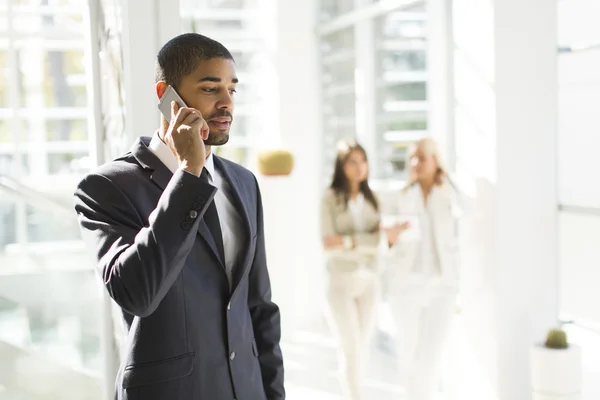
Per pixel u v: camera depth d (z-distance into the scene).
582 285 3.38
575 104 3.37
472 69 3.62
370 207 3.73
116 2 2.57
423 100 4.40
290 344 5.29
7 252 4.20
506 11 3.40
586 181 3.33
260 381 1.52
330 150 5.59
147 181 1.43
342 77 5.40
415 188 3.60
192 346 1.37
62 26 4.75
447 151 4.09
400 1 4.50
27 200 3.75
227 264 1.49
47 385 3.80
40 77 4.79
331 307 3.70
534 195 3.49
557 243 3.53
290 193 5.59
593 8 3.19
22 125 4.75
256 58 5.71
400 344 3.63
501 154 3.44
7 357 3.89
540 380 3.20
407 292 3.58
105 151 2.84
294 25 5.58
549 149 3.50
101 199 1.38
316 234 5.70
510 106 3.44
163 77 1.42
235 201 1.52
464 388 3.76
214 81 1.39
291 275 5.64
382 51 4.88
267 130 5.72
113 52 2.64
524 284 3.49
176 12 2.55
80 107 4.93
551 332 3.26
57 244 4.27
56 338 4.04
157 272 1.25
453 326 3.84
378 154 5.00
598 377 3.29
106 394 2.85
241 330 1.46
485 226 3.54
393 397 4.07
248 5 5.74
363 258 3.69
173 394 1.35
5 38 4.65
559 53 3.46
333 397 4.19
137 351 1.36
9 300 4.11
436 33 4.14
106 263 1.30
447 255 3.57
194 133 1.32
